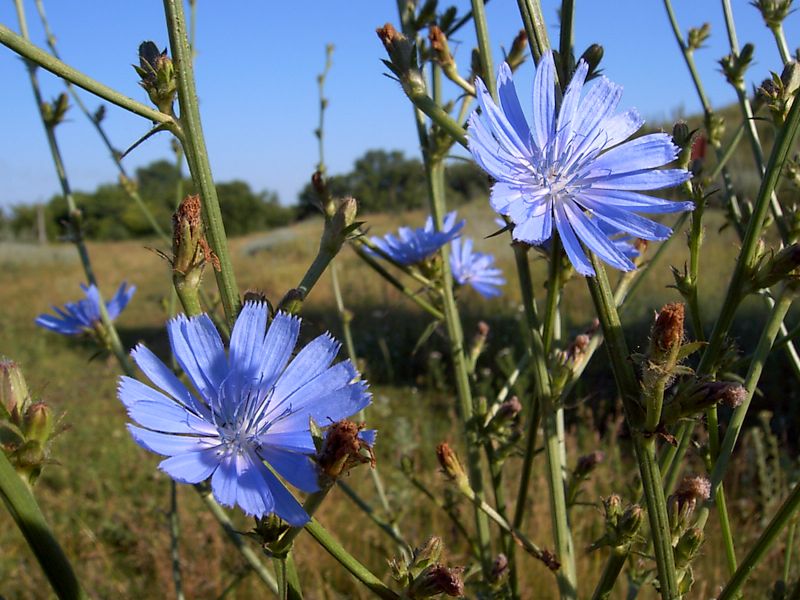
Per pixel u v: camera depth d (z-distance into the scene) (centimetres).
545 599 33
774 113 14
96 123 25
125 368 22
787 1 17
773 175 10
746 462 39
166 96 10
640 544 14
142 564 38
